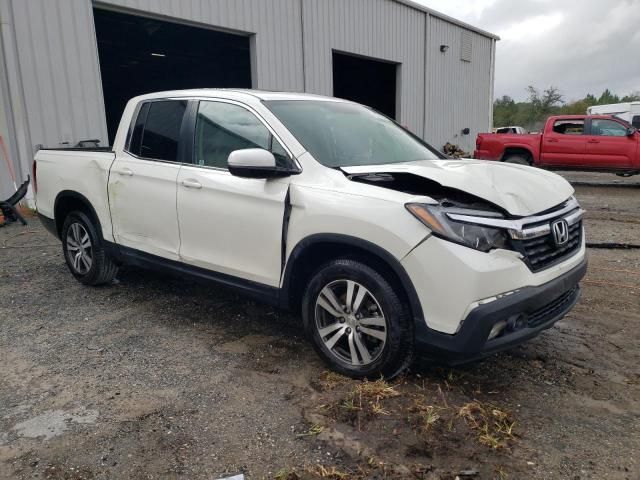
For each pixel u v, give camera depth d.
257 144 3.80
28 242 7.30
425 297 2.94
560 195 3.53
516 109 63.16
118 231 4.74
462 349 2.88
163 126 4.48
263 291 3.71
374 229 3.05
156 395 3.22
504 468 2.54
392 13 17.72
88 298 4.98
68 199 5.25
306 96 4.38
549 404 3.11
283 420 2.94
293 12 13.93
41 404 3.13
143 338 4.07
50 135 9.44
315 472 2.52
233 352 3.82
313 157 3.58
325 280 3.38
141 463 2.60
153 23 14.79
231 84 22.52
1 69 8.88
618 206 10.67
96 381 3.40
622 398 3.18
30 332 4.20
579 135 14.20
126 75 25.06
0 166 9.28
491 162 4.24
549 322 3.23
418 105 19.86
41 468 2.56
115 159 4.75
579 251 3.60
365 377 3.31
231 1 12.27
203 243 4.03
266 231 3.60
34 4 9.03
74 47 9.63
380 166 3.59
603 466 2.56
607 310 4.64
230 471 2.53
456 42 21.73
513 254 2.96
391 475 2.49
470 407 3.02
